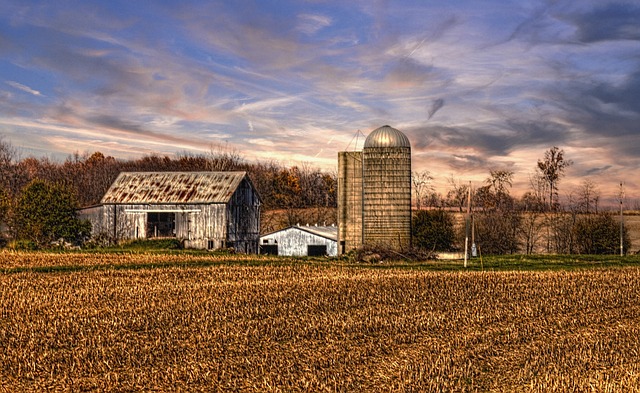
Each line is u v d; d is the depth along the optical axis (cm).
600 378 1841
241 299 3000
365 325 2536
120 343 2220
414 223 6125
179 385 1809
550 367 1997
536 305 2989
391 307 2892
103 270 4028
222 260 4653
